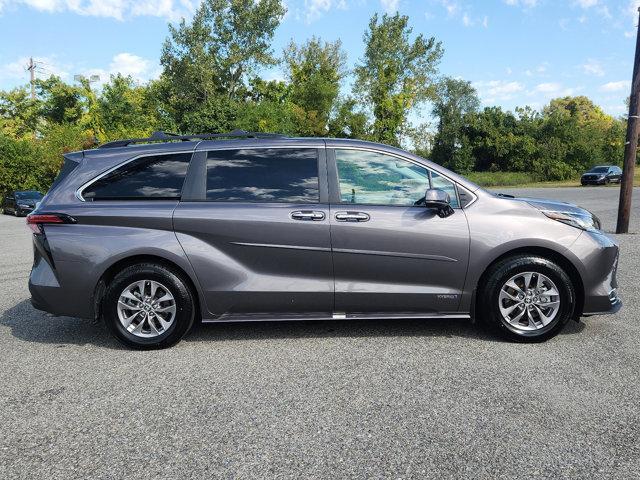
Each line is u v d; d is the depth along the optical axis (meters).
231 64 48.88
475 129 57.75
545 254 4.27
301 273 4.24
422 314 4.31
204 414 3.10
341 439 2.77
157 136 4.78
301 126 48.78
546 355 3.94
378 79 53.19
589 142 55.53
